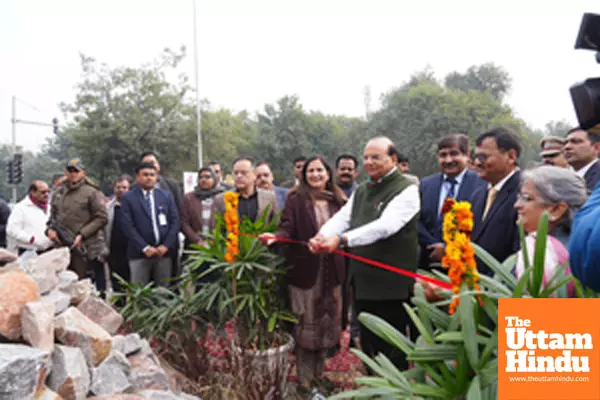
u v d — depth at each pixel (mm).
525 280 1332
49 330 1863
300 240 3004
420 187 3449
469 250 1422
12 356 1562
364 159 2617
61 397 1767
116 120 25953
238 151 41219
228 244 2918
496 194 2389
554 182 1604
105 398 1907
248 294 2924
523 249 1463
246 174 3850
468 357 1324
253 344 2930
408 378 1495
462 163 3186
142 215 4113
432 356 1396
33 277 2348
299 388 2939
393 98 37594
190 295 3188
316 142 42875
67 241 4496
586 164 3340
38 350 1670
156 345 3057
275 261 3109
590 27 1163
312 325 2953
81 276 4625
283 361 2750
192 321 3127
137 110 26281
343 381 2812
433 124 33188
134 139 26422
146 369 2275
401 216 2436
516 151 2334
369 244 2521
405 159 4945
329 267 3006
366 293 2537
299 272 2984
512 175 2352
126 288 3270
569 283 1448
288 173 40750
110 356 2105
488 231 2332
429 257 3100
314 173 3107
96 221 4602
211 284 3115
